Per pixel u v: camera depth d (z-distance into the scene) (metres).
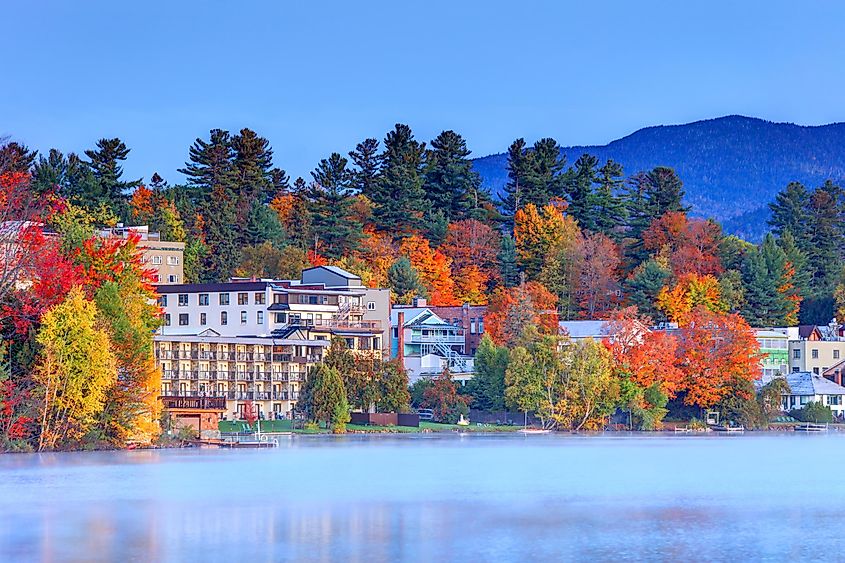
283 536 140.25
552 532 143.62
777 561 126.25
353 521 151.75
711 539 139.12
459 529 145.50
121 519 152.62
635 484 197.50
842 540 138.75
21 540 137.38
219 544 134.88
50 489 182.75
